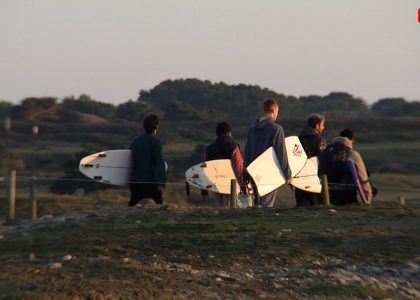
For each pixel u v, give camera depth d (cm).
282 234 4434
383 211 5094
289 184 5541
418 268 4069
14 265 3641
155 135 5519
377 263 4100
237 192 5531
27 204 8025
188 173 5744
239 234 4409
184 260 3925
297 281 3784
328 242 4331
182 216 4934
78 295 3131
